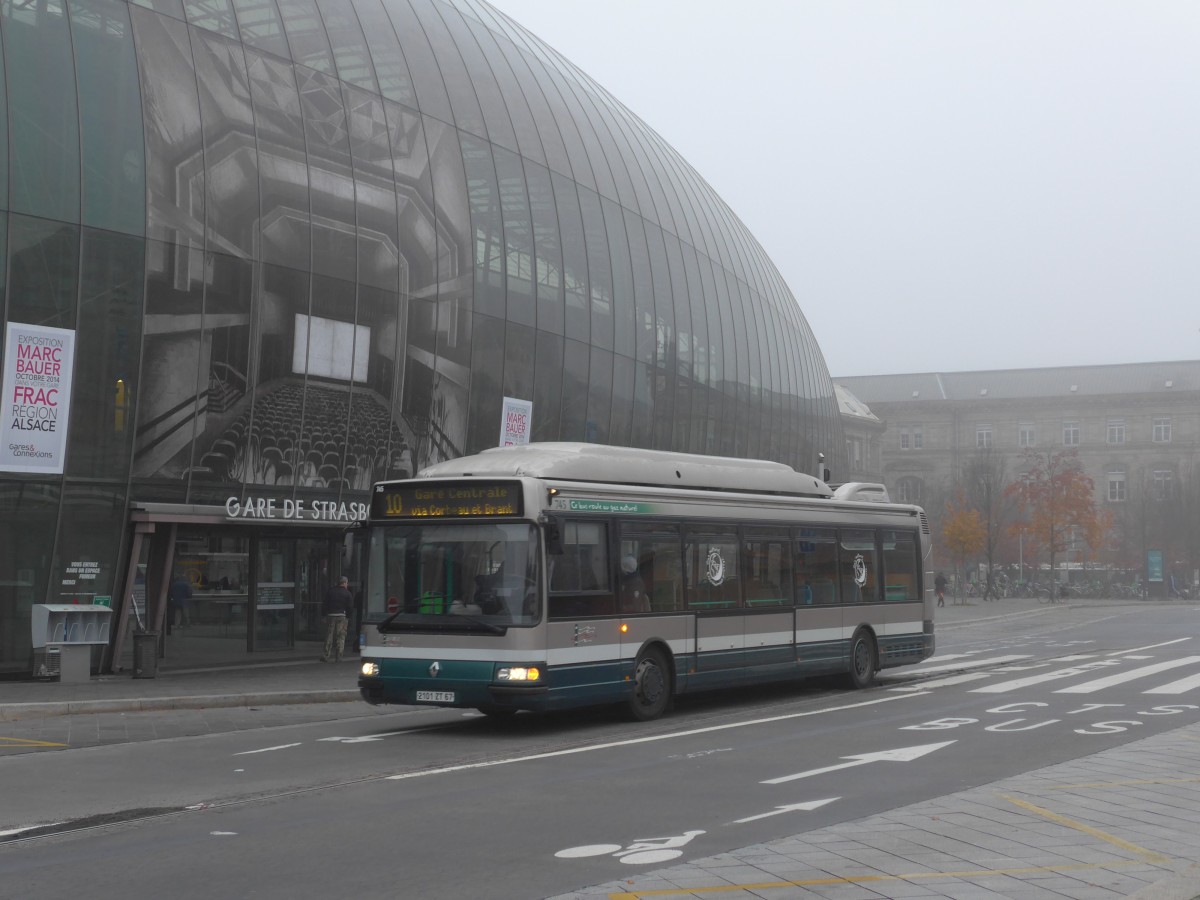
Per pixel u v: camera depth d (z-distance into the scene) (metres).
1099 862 7.42
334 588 27.53
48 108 22.58
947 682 21.89
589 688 15.38
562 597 15.12
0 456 21.88
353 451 27.95
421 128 30.16
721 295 45.06
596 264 36.06
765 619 18.59
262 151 26.09
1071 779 10.56
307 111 27.28
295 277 26.62
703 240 44.56
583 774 11.57
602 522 15.97
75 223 22.81
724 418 44.53
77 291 22.83
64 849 8.41
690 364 41.66
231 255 25.36
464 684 14.85
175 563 25.80
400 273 29.00
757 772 11.56
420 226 29.61
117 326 23.42
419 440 29.47
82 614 22.53
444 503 15.47
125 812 9.81
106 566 23.41
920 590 22.75
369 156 28.59
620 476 16.80
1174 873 6.95
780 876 7.15
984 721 15.56
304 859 8.00
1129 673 23.05
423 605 15.30
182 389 24.52
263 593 27.67
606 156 38.66
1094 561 97.00
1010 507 86.56
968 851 7.75
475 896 7.02
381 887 7.25
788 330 53.50
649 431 38.69
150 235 23.91
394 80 29.84
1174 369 128.25
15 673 22.12
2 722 17.12
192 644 26.05
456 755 13.13
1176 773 10.89
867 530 21.44
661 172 43.19
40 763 12.85
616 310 36.84
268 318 26.05
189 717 17.83
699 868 7.41
